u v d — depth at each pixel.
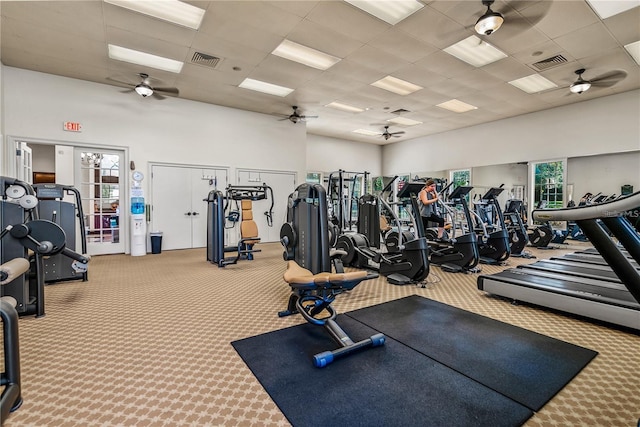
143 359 2.20
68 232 4.39
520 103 7.84
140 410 1.66
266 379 1.94
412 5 3.89
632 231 1.26
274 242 8.89
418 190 4.44
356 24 4.31
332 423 1.55
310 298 2.76
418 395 1.77
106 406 1.69
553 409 1.65
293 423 1.55
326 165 11.82
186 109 7.50
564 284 3.26
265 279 4.59
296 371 2.03
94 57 5.30
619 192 7.38
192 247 7.63
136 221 6.68
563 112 8.02
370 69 5.84
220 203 5.50
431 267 5.37
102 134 6.51
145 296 3.71
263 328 2.75
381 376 1.97
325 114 8.82
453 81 6.43
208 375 1.99
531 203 8.64
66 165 6.80
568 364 2.10
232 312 3.16
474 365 2.10
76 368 2.07
